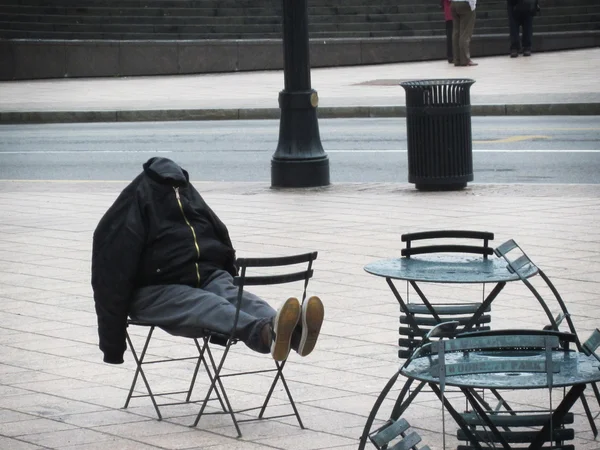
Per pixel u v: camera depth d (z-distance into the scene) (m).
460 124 24.19
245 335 10.27
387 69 57.84
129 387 11.69
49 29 65.19
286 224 20.73
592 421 9.88
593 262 16.77
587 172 27.16
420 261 11.11
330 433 10.12
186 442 9.94
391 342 13.02
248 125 40.72
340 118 41.56
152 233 10.84
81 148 35.56
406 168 29.14
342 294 15.38
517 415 9.73
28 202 24.38
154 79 58.72
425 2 66.88
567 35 63.31
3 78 60.00
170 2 66.88
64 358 12.74
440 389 7.81
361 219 21.02
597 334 8.44
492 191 24.00
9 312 14.86
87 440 10.04
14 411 10.93
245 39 63.59
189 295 10.62
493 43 62.06
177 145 35.56
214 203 23.53
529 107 39.88
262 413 10.57
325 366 12.21
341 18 65.62
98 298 10.72
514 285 15.57
